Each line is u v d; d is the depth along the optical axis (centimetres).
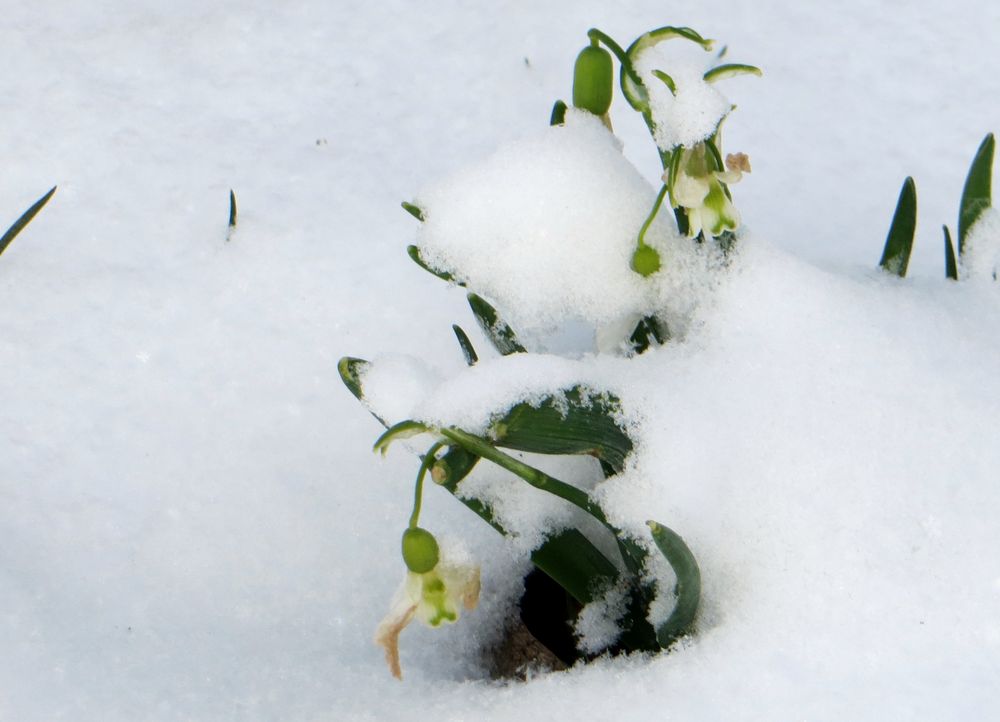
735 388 90
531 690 89
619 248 90
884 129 106
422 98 108
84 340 99
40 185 104
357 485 96
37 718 89
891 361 91
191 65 109
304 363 99
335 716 89
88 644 91
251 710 90
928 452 90
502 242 90
